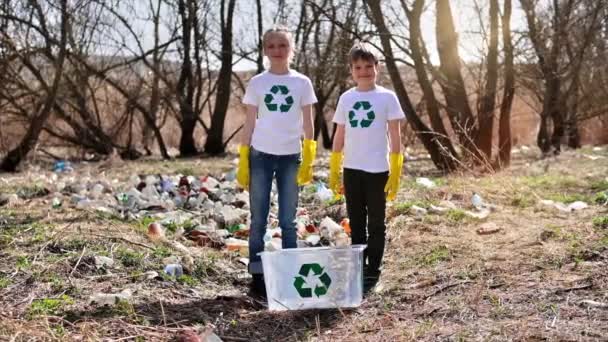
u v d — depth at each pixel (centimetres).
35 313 391
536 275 455
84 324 375
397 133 462
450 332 358
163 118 1853
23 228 609
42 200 818
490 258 507
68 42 1403
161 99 1773
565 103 1777
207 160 1527
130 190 836
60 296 426
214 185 923
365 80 469
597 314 374
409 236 597
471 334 352
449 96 1251
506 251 525
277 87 454
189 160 1545
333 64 1608
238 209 730
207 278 494
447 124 1694
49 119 1616
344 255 408
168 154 1831
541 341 337
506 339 341
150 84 1731
